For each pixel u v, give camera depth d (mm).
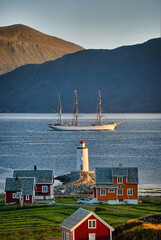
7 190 197500
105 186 196875
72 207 186375
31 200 197875
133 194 197625
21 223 159125
